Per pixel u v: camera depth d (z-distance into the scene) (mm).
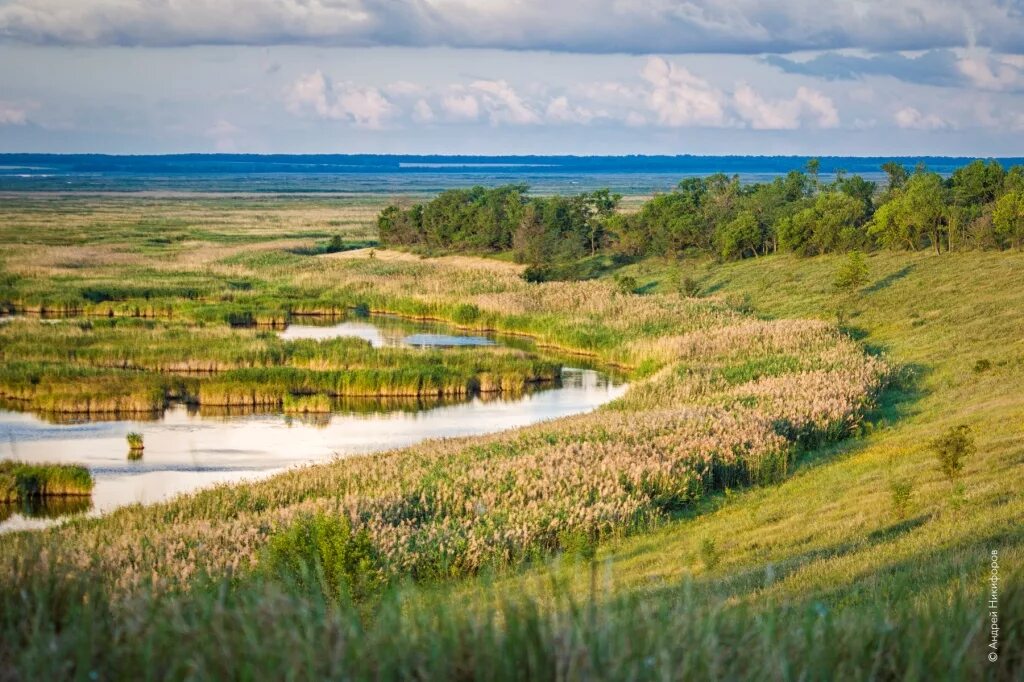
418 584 26125
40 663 8555
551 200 136625
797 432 44062
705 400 52094
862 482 34094
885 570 19859
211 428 56250
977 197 114125
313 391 65312
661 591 19844
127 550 26906
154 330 80500
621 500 33938
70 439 53000
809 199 125938
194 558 25984
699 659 8469
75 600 10523
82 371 65438
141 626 9008
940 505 27859
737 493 36750
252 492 38000
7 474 42375
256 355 70938
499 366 70312
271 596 9125
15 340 74000
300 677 7949
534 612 8719
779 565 23078
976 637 9539
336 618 8711
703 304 89625
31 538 13398
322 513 29625
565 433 45000
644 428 44406
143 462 48344
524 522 31047
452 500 35000
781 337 69625
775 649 8633
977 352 60094
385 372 66312
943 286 83375
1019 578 11859
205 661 8234
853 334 73000
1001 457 33125
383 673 8133
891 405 50531
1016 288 78000
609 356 78688
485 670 8195
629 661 8195
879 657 9078
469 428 56812
